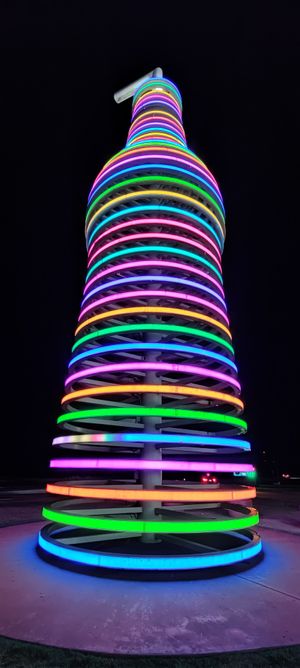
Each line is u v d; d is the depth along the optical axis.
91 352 10.02
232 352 11.02
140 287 13.38
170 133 14.73
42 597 6.32
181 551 9.48
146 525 7.77
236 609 5.87
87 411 9.34
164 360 13.48
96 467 8.70
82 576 7.45
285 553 9.83
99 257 12.28
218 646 4.67
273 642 4.79
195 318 10.19
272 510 21.17
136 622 5.35
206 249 11.77
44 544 8.94
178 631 5.08
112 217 12.08
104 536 9.70
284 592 6.67
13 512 18.48
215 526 8.04
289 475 68.19
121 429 22.16
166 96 16.92
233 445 9.08
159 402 11.09
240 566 8.16
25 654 4.41
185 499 7.96
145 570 7.47
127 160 12.59
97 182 13.45
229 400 9.58
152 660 4.32
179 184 12.12
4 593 6.51
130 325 9.83
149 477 10.28
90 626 5.21
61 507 10.47
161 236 11.22
